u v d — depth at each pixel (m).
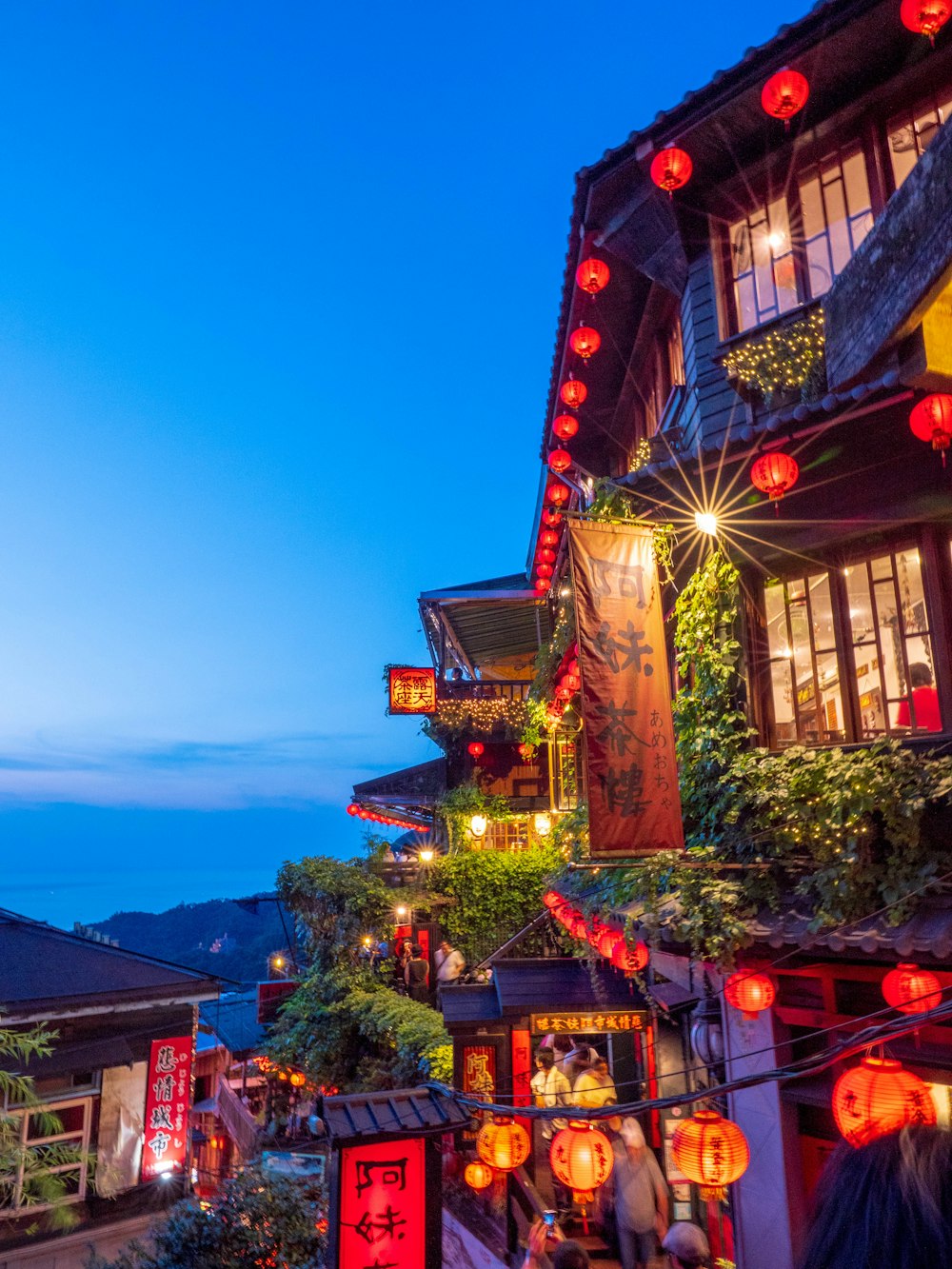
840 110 9.02
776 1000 7.53
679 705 8.76
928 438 6.18
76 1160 12.98
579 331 12.27
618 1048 11.89
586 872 10.52
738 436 7.60
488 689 23.98
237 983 14.93
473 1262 10.32
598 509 8.73
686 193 10.09
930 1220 1.17
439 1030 14.30
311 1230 9.48
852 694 7.83
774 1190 7.29
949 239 3.72
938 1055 6.21
